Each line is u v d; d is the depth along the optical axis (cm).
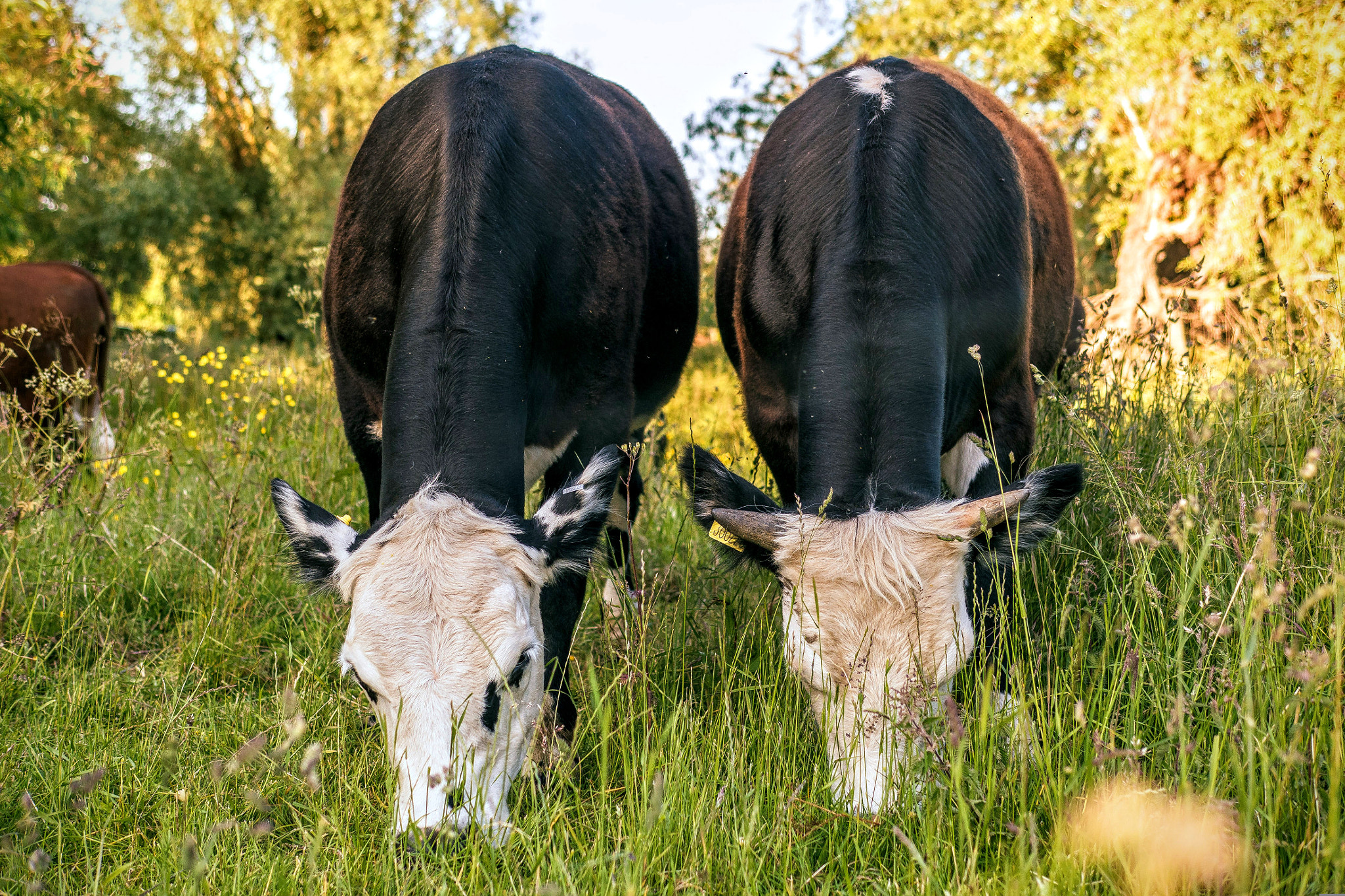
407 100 381
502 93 363
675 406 802
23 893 238
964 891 211
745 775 278
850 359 304
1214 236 961
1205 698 265
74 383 523
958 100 380
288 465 540
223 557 434
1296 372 394
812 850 256
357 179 386
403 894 231
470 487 281
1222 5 958
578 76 458
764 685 312
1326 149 839
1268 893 196
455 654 245
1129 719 255
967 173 358
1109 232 1141
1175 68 1012
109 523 481
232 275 2044
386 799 275
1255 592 222
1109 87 1035
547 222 347
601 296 375
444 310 305
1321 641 261
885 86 371
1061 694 274
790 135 393
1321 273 510
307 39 2272
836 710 266
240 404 677
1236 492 326
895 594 260
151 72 2162
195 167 2064
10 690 347
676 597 434
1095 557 332
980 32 1208
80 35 1502
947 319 335
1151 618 299
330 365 617
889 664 255
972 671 294
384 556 258
